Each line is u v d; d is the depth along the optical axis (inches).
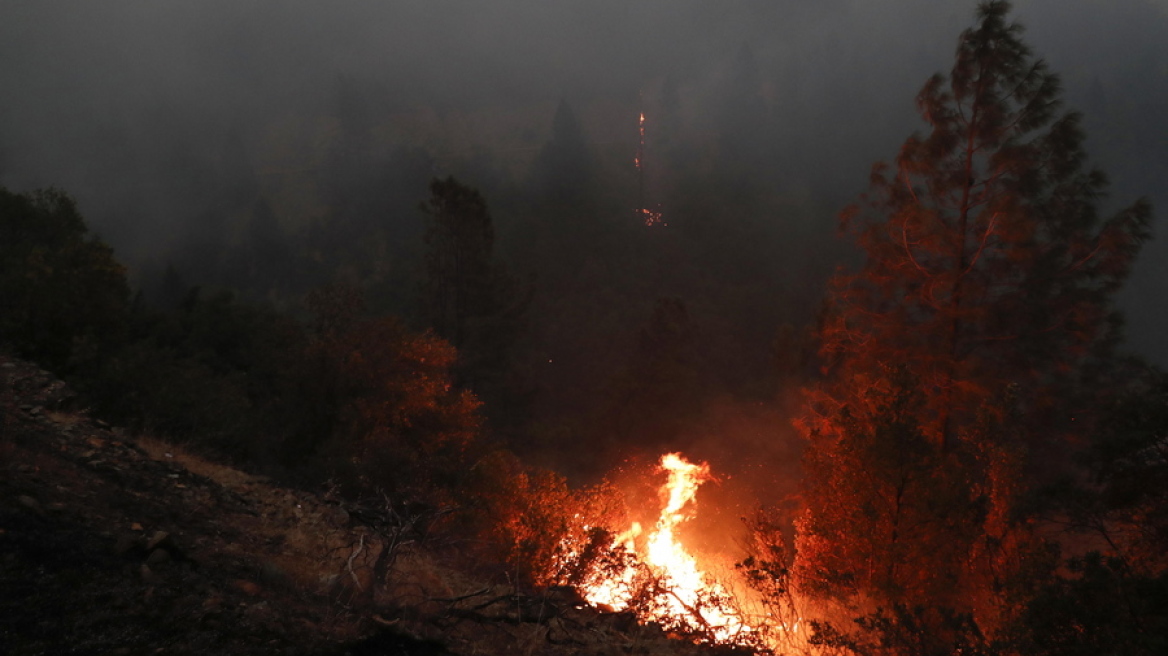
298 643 141.8
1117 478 247.9
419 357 645.3
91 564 147.9
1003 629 219.8
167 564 160.1
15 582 132.6
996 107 603.2
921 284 625.9
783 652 257.6
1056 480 268.8
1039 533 296.5
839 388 618.2
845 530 309.6
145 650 124.3
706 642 232.1
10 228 762.2
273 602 157.8
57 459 210.1
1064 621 198.7
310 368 619.8
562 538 276.4
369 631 158.6
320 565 203.8
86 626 126.7
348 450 492.1
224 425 392.5
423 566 237.9
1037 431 588.7
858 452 313.1
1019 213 578.6
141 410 359.3
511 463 382.0
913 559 288.2
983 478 333.4
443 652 161.2
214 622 139.0
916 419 324.5
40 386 281.7
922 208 608.4
